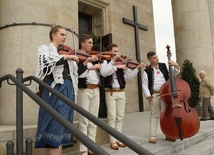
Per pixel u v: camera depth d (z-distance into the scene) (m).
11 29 4.06
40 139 2.38
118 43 10.50
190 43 9.74
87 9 9.92
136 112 10.77
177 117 3.99
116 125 4.14
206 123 7.25
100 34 10.17
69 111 2.51
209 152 4.49
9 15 4.12
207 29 9.87
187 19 9.86
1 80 2.66
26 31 4.04
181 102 4.15
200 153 4.22
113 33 10.28
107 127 1.51
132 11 11.52
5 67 4.02
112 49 4.18
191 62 9.64
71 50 2.86
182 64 9.86
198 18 9.76
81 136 1.40
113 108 4.04
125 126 6.34
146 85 4.58
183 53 9.89
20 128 2.43
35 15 4.11
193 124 4.05
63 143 2.54
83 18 10.22
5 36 4.09
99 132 4.33
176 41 10.30
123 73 4.18
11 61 3.98
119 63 4.11
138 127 6.15
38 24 4.09
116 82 4.05
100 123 1.55
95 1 9.78
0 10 4.30
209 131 5.70
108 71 3.68
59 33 2.71
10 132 3.01
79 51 3.60
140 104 11.09
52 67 2.42
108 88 4.05
